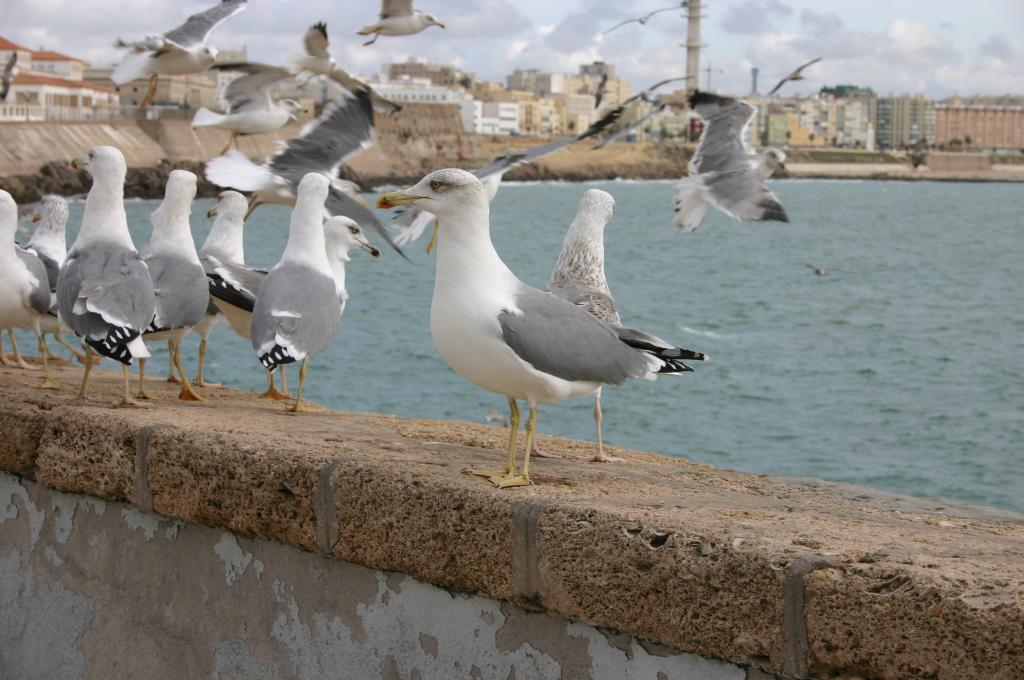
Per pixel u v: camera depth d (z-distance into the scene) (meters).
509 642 4.54
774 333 31.41
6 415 6.34
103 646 6.05
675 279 45.31
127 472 5.79
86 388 7.62
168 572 5.76
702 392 21.98
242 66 9.98
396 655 4.91
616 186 161.00
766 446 18.45
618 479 5.29
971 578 3.41
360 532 4.90
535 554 4.36
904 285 44.66
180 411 6.66
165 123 88.38
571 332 4.98
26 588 6.44
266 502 5.22
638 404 20.62
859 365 26.06
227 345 24.72
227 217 9.18
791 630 3.69
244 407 7.62
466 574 4.59
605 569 4.16
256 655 5.41
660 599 4.02
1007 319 34.97
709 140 9.12
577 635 4.33
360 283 41.38
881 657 3.51
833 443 18.67
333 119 9.40
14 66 28.19
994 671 3.28
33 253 8.38
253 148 79.81
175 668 5.75
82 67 120.75
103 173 7.11
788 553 3.75
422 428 6.78
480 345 4.90
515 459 5.49
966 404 21.89
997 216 102.75
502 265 5.09
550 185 163.12
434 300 5.07
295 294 7.42
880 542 3.95
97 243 7.09
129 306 6.79
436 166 119.06
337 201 8.76
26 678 6.45
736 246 64.12
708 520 4.14
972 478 16.81
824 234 76.25
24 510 6.43
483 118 194.50
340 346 26.58
